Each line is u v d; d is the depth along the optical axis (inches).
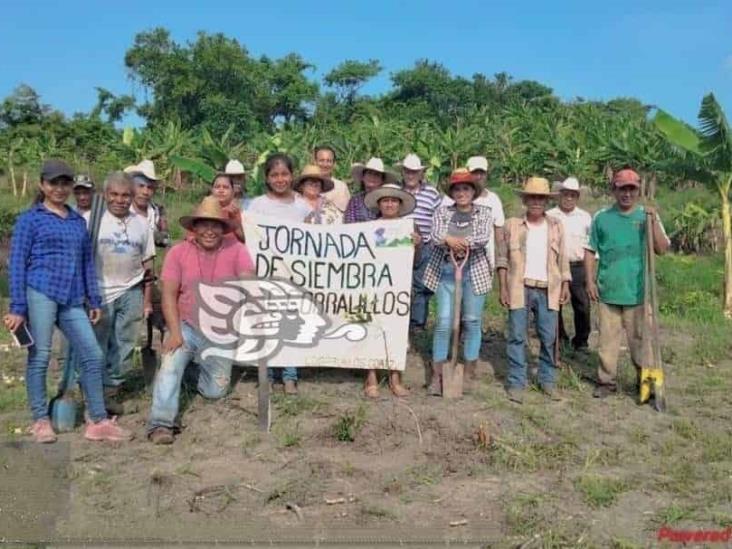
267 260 263.6
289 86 2689.5
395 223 264.2
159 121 2504.9
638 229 273.7
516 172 1348.4
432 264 271.6
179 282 243.6
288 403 250.5
